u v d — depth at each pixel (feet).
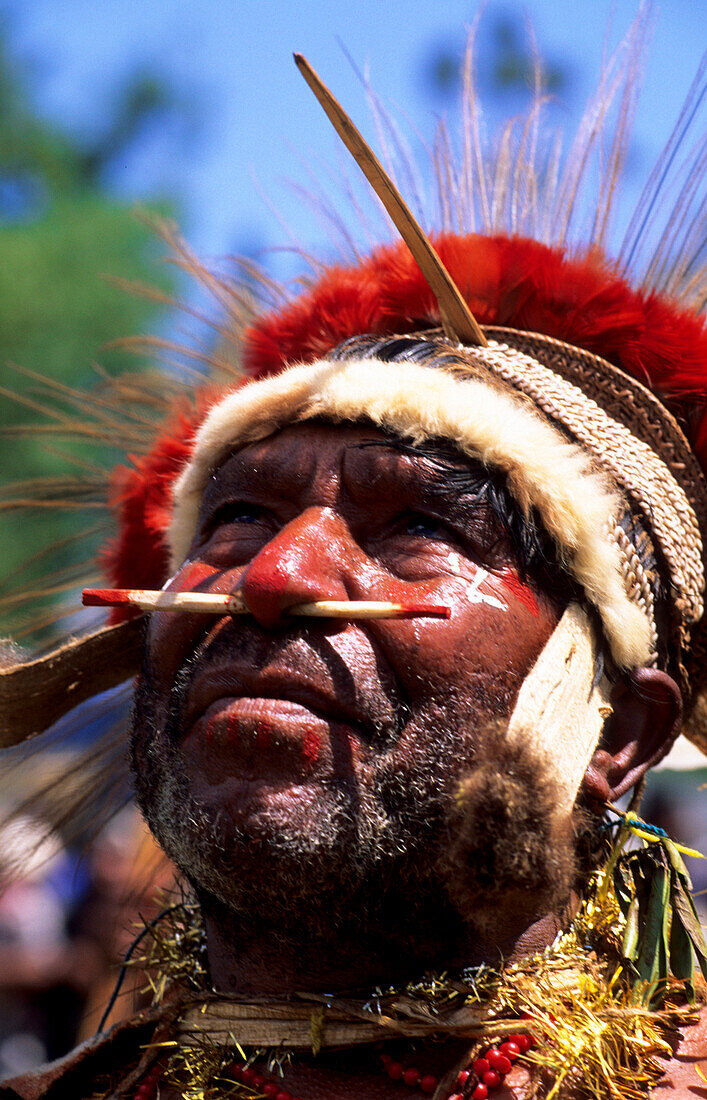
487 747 11.04
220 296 18.79
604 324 14.76
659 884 12.99
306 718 11.55
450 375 13.33
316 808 11.37
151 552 16.51
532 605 12.53
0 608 18.51
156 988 13.79
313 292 16.07
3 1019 32.30
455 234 16.03
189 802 11.82
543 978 12.06
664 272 16.70
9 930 32.17
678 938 12.96
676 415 15.03
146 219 20.57
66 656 15.35
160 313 25.07
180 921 14.30
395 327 15.40
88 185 80.02
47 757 17.72
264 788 11.43
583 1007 11.93
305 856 11.28
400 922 11.76
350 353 14.10
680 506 14.32
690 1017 12.53
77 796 17.42
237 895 11.61
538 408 13.89
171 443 16.55
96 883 26.94
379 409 12.70
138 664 16.03
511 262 15.14
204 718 12.00
